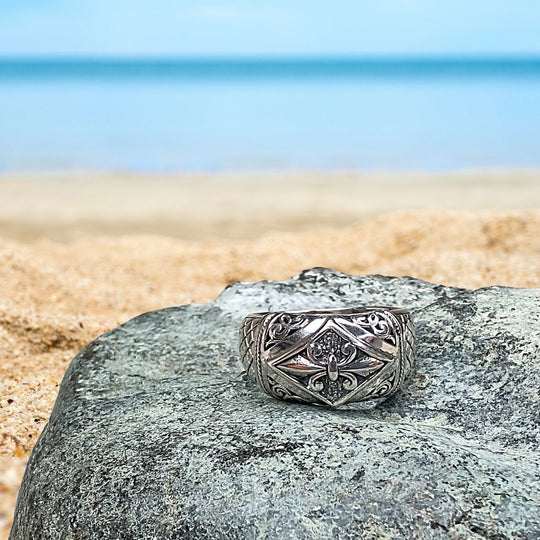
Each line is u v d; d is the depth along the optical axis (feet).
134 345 0.53
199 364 0.51
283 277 1.00
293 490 0.38
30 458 0.46
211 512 0.38
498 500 0.38
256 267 1.04
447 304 0.50
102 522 0.40
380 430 0.41
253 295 0.56
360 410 0.45
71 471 0.42
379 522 0.37
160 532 0.39
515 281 0.83
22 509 0.44
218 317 0.55
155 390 0.47
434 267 0.90
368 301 0.55
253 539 0.38
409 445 0.40
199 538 0.38
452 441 0.42
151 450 0.41
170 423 0.43
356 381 0.43
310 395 0.43
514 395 0.45
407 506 0.38
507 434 0.43
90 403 0.47
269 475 0.39
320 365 0.42
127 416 0.45
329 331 0.43
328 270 0.57
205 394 0.46
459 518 0.37
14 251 0.97
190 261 1.09
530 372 0.45
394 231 1.12
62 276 0.95
